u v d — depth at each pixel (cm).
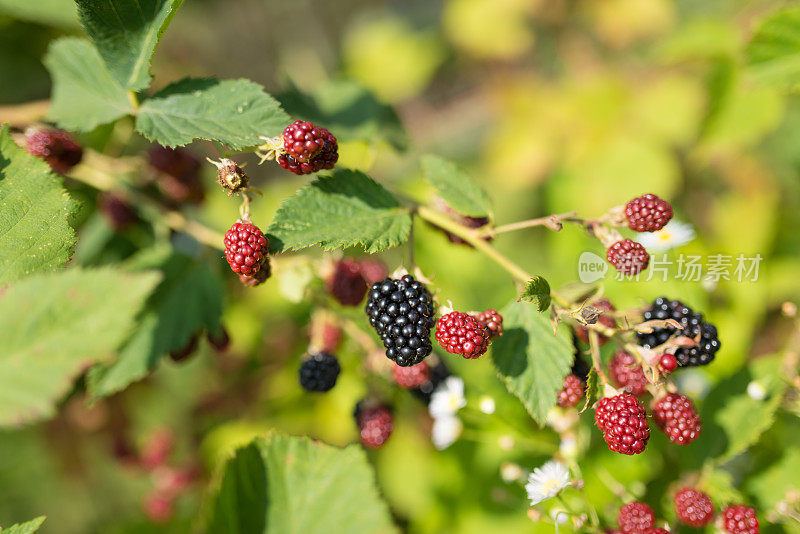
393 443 46
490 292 57
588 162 68
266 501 36
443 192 37
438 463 44
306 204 35
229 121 35
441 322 34
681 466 39
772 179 64
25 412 31
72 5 41
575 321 36
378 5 136
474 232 36
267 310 53
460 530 43
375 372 40
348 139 41
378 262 40
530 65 90
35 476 64
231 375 53
